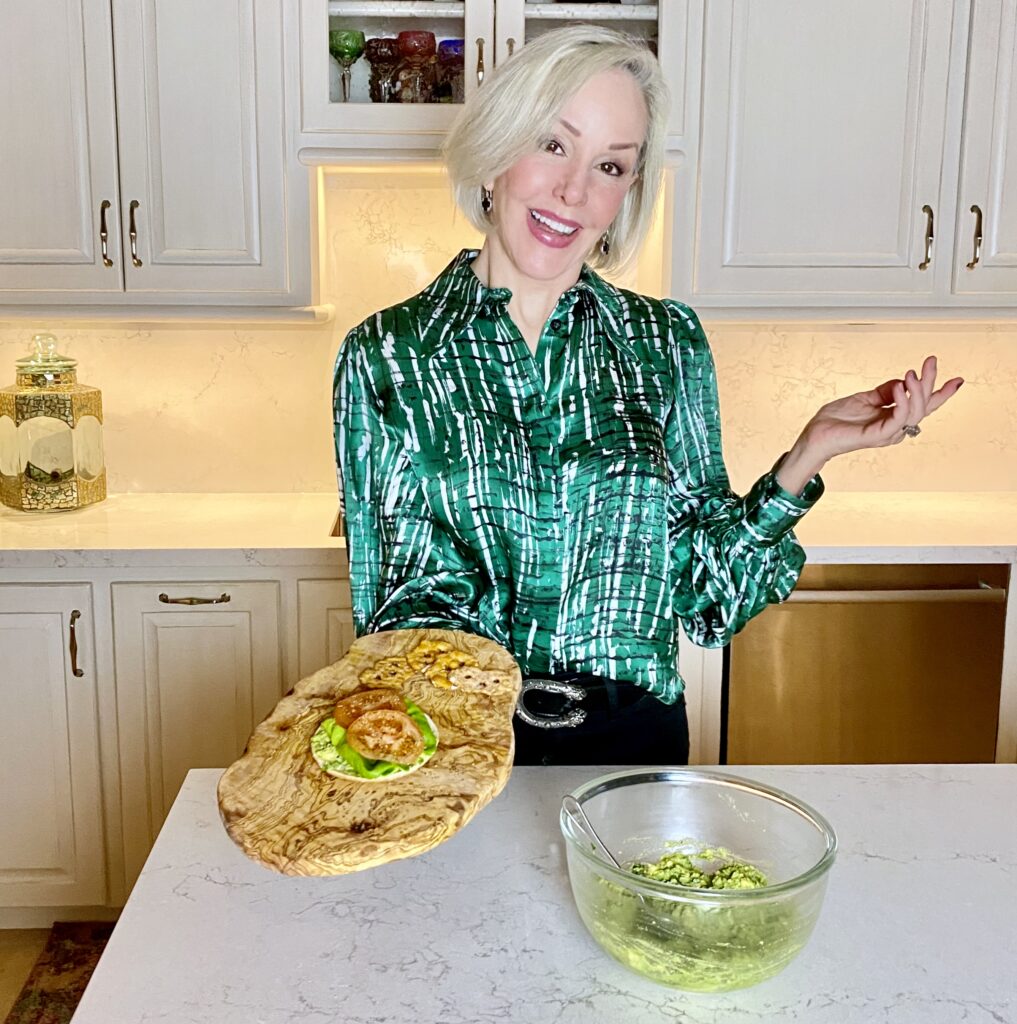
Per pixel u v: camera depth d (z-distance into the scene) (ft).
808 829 3.32
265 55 8.09
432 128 8.19
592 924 3.08
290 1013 2.90
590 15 8.20
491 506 4.76
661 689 4.94
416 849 3.00
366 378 4.82
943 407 9.88
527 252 4.70
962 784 4.24
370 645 4.18
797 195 8.46
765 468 9.86
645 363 5.01
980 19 8.27
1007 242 8.59
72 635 8.16
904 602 8.18
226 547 8.05
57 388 8.95
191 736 8.36
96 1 8.02
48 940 8.59
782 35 8.25
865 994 3.00
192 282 8.36
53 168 8.19
